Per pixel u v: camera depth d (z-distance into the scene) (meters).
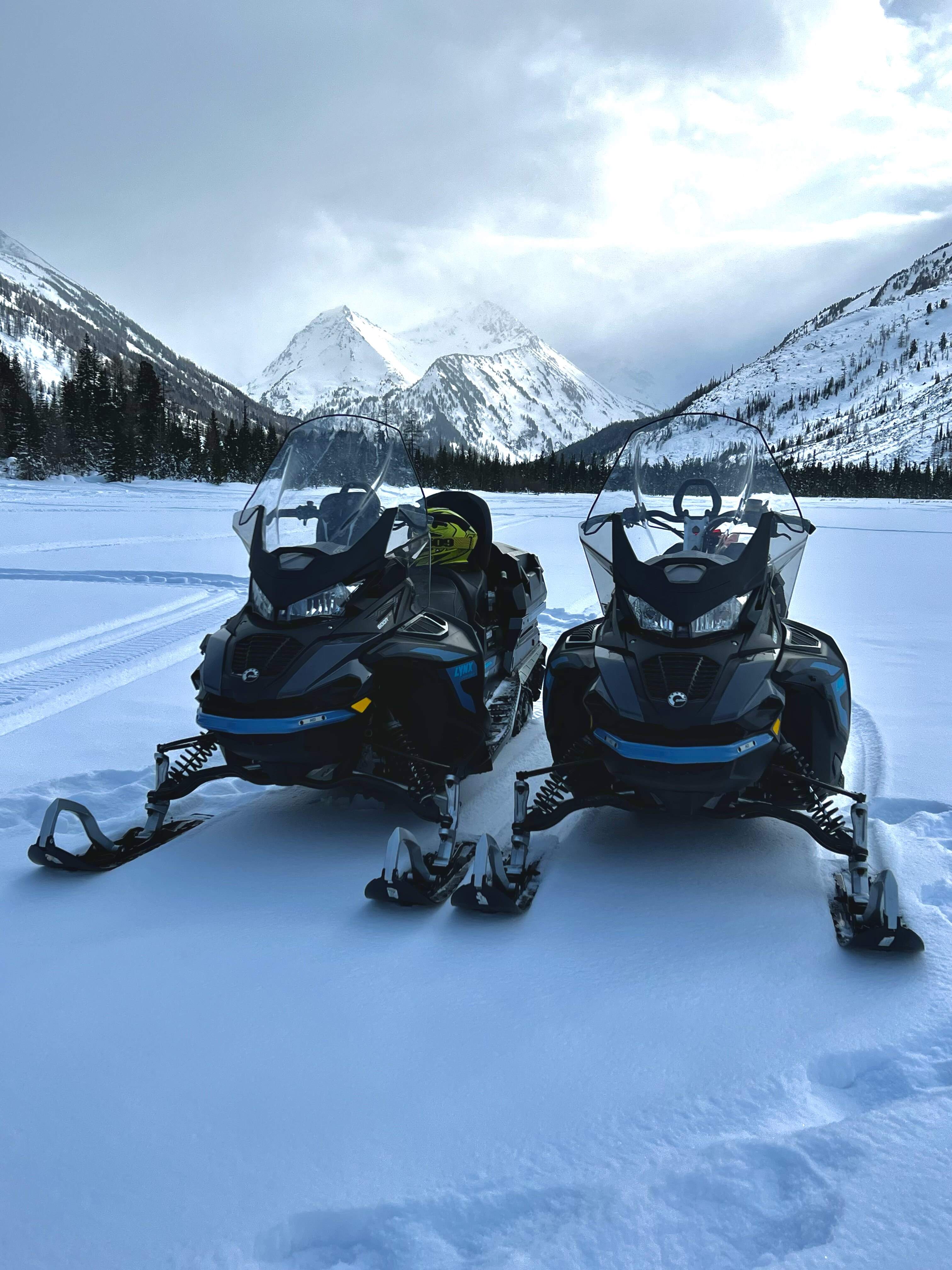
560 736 3.91
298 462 4.02
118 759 4.76
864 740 4.92
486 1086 2.18
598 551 3.84
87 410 67.62
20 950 2.87
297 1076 2.23
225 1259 1.69
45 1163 1.95
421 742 3.95
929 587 12.02
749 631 3.47
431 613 4.18
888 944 2.69
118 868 3.48
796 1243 1.66
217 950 2.85
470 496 5.09
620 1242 1.69
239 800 4.25
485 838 3.07
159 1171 1.92
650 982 2.62
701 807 3.29
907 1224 1.69
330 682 3.44
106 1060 2.30
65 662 7.04
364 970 2.71
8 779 4.46
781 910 3.05
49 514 24.58
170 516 24.64
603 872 3.40
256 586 3.75
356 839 3.77
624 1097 2.13
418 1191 1.84
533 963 2.75
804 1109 2.08
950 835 3.56
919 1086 2.14
